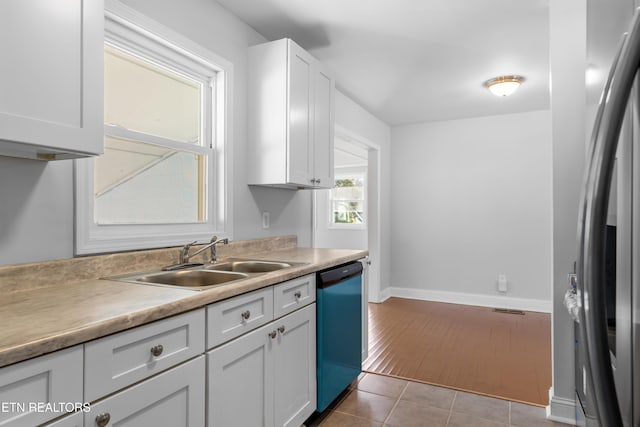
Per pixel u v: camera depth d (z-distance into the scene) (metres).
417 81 3.51
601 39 0.71
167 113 2.10
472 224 4.79
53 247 1.47
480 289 4.74
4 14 1.04
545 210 4.44
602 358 0.55
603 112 0.55
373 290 4.87
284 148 2.39
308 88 2.60
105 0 1.62
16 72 1.06
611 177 0.54
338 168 6.57
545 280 4.43
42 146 1.13
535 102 4.13
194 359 1.27
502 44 2.78
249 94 2.51
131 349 1.06
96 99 1.26
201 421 1.29
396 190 5.23
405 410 2.24
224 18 2.32
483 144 4.73
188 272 1.83
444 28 2.56
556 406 2.12
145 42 1.88
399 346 3.30
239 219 2.47
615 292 0.57
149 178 2.01
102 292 1.31
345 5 2.30
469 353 3.13
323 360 2.09
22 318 1.00
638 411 0.50
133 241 1.78
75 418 0.91
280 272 1.77
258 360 1.59
